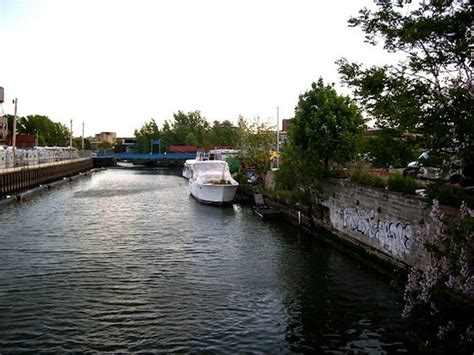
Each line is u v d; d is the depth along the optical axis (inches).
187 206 1636.3
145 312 585.6
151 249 930.7
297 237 1060.5
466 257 452.1
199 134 5895.7
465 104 422.3
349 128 1099.9
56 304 610.5
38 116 5059.1
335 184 996.6
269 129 2100.1
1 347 485.4
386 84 476.7
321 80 1189.7
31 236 1052.5
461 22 432.1
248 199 1731.1
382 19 487.2
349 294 649.6
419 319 493.0
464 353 423.8
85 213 1437.0
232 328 538.3
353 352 479.2
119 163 5211.6
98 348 485.7
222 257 866.1
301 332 527.5
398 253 713.0
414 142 485.4
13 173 1856.5
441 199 507.8
